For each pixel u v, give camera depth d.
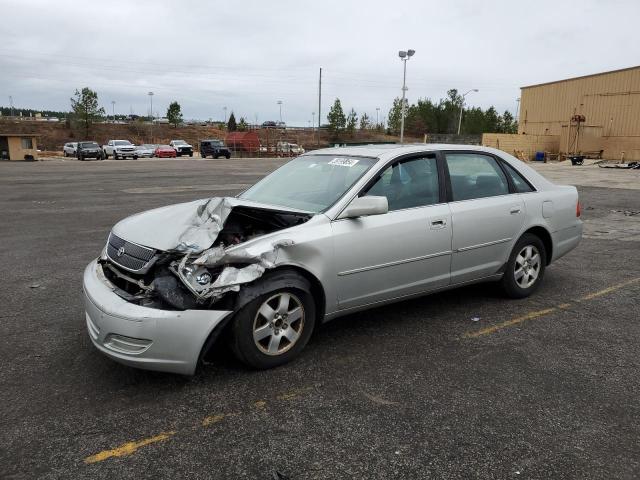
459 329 4.64
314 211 4.16
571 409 3.33
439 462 2.79
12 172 27.45
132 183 20.09
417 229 4.41
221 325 3.51
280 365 3.86
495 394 3.51
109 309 3.38
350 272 4.05
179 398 3.42
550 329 4.67
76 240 8.64
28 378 3.68
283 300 3.77
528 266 5.47
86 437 2.98
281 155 57.94
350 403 3.37
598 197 15.64
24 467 2.72
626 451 2.90
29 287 5.88
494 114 77.31
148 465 2.75
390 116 79.19
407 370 3.84
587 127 41.97
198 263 3.44
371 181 4.30
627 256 7.56
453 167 4.90
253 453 2.85
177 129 94.44
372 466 2.75
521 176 5.46
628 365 3.96
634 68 38.94
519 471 2.72
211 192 16.44
